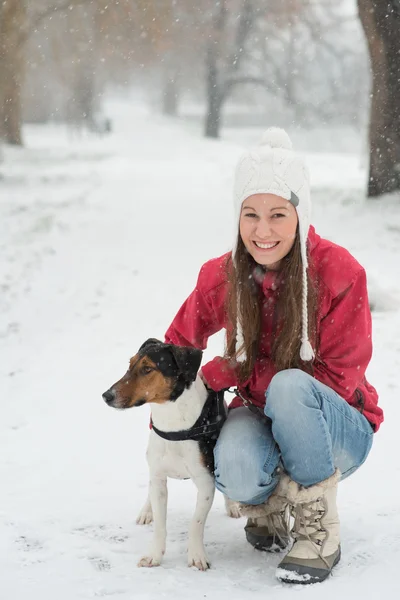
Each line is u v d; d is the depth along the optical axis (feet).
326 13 138.21
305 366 10.45
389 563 9.91
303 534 9.86
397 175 50.52
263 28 153.89
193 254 38.78
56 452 15.51
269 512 10.36
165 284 32.12
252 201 10.11
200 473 10.39
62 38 101.86
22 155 105.91
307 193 10.25
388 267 32.35
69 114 159.12
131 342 24.17
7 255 39.73
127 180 80.43
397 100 49.55
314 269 10.28
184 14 111.55
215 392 10.74
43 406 18.51
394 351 21.36
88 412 17.93
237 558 10.66
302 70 173.68
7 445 16.01
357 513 11.83
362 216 45.52
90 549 10.90
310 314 10.17
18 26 77.15
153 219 51.57
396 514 11.69
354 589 9.21
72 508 12.58
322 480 9.76
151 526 11.89
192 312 11.34
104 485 13.71
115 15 81.92
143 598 9.21
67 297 30.89
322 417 9.71
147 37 89.86
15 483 13.84
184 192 69.15
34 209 56.75
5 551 10.72
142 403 10.21
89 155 114.11
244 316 10.41
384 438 15.46
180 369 10.03
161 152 127.75
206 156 121.70
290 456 9.83
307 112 192.44
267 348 10.71
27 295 31.45
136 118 219.61
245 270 10.46
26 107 180.45
